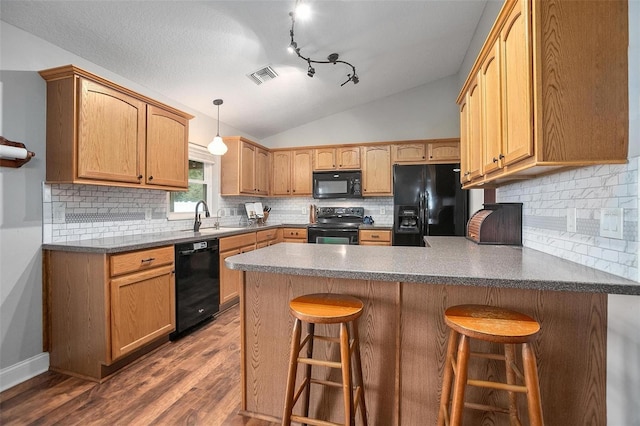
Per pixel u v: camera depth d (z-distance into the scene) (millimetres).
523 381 1130
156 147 2551
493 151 1580
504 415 1317
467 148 2164
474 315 1149
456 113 4266
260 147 4449
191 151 3520
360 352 1447
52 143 2006
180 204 3471
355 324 1346
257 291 1604
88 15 1944
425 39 3189
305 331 1537
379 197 4566
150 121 2492
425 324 1368
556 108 1122
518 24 1246
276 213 4988
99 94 2080
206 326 2783
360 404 1364
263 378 1604
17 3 1759
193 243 2646
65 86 1970
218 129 3959
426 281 1188
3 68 1840
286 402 1280
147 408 1647
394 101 4480
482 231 2102
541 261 1456
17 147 1839
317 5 2344
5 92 1847
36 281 1998
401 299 1388
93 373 1937
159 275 2301
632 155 1079
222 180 4043
